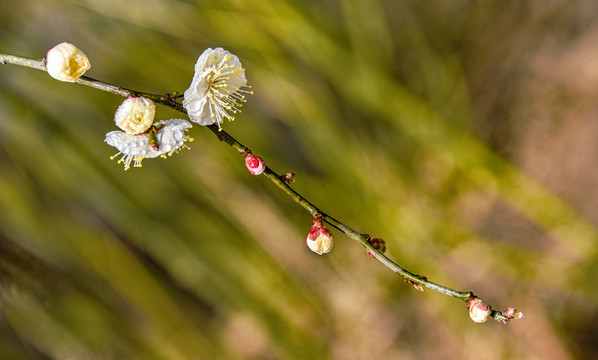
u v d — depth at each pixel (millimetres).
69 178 795
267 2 806
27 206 775
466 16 927
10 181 773
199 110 565
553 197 867
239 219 838
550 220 856
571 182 876
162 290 827
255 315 825
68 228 795
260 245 842
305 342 823
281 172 844
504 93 929
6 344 757
